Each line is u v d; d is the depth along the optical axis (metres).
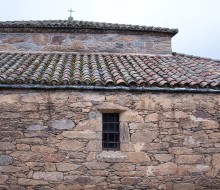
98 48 9.30
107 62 8.01
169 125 6.21
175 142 6.20
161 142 6.16
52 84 5.95
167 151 6.15
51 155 5.91
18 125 5.93
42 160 5.88
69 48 9.21
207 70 7.45
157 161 6.11
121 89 6.09
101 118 6.13
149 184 6.03
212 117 6.38
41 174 5.85
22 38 9.12
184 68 7.62
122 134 6.11
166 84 6.17
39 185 5.83
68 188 5.86
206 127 6.32
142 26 9.40
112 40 9.38
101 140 6.06
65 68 7.05
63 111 6.02
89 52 9.25
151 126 6.17
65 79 6.00
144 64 7.83
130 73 6.82
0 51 8.98
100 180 5.92
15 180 5.81
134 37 9.47
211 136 6.32
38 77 6.18
